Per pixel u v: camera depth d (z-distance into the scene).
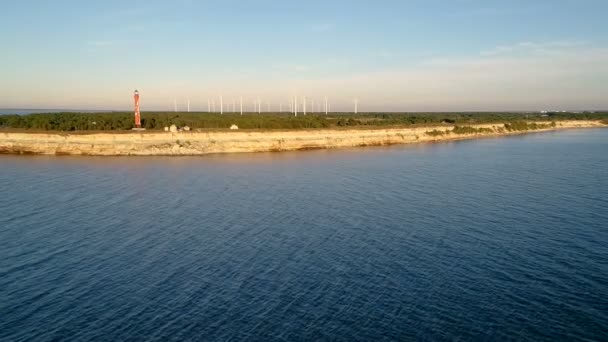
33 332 24.97
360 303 27.81
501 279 30.89
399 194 56.38
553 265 33.12
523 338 24.28
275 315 26.52
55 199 53.16
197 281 30.94
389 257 34.78
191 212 47.84
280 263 33.81
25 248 36.78
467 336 24.44
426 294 28.89
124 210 48.50
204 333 24.78
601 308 27.14
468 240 38.44
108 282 30.83
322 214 46.84
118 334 24.73
